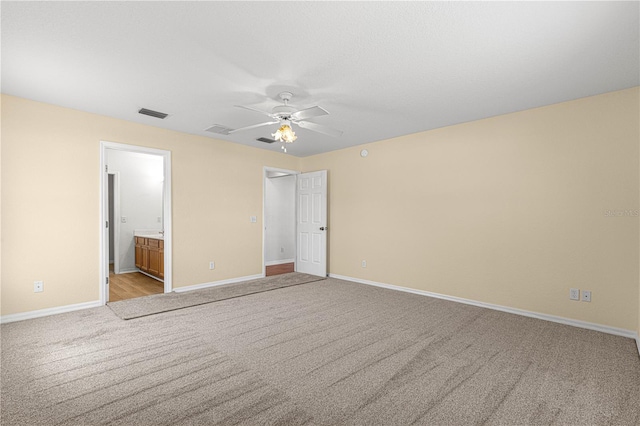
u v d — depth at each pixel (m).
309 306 3.92
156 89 3.09
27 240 3.39
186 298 4.22
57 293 3.56
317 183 5.96
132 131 4.15
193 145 4.79
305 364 2.41
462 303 4.10
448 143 4.27
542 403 1.93
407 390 2.06
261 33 2.16
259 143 5.34
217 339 2.87
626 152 3.04
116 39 2.23
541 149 3.52
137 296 4.43
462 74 2.74
